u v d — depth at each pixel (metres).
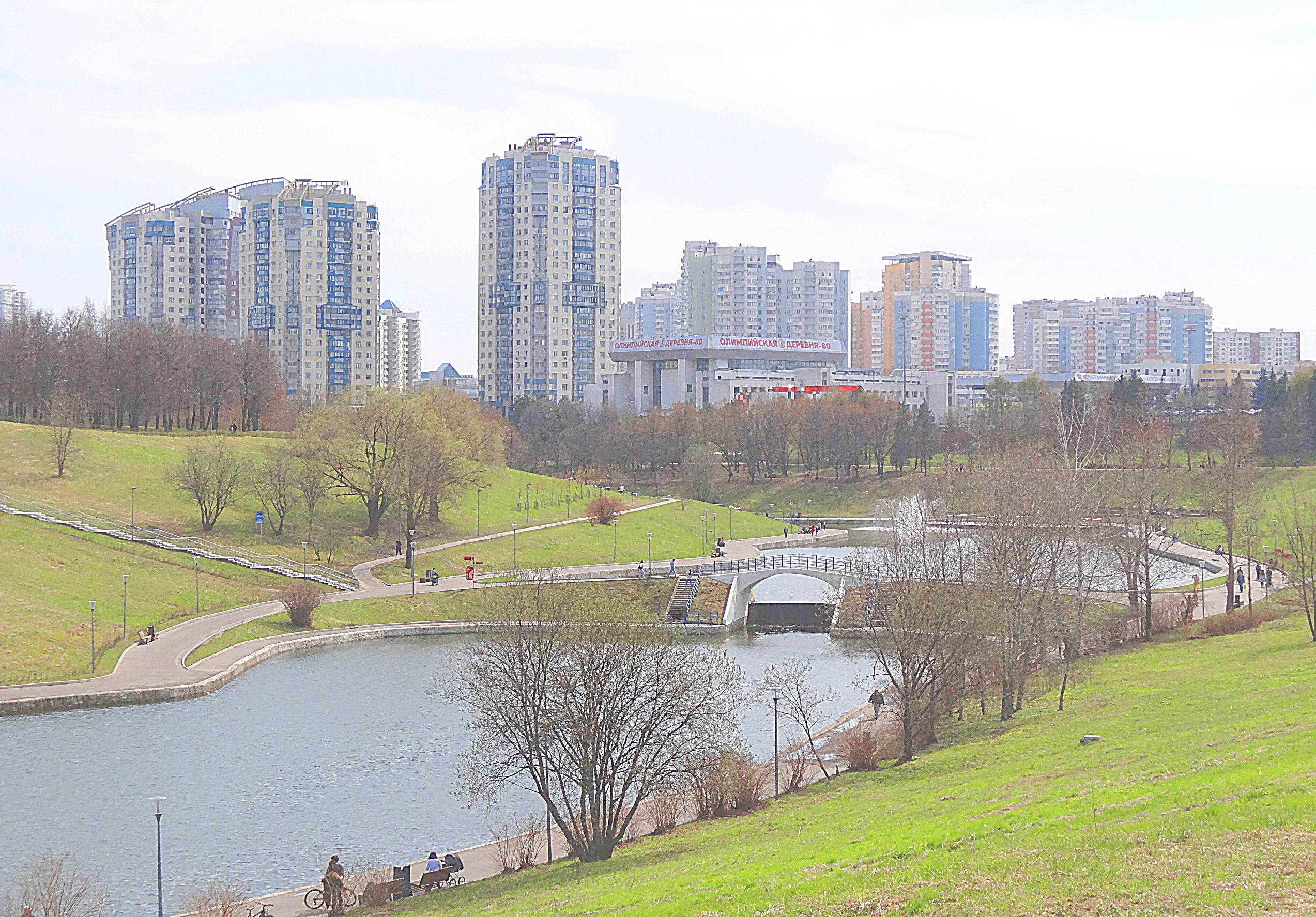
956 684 78.25
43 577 125.25
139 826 71.25
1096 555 106.19
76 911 57.62
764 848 49.72
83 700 98.00
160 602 129.00
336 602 138.62
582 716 60.62
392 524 178.62
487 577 155.75
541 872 58.88
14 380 192.88
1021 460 120.50
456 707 99.06
